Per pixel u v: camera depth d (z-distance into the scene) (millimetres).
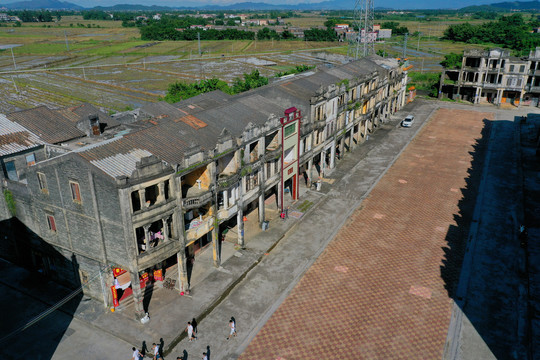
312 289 37344
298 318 33750
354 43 136625
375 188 58219
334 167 65375
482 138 79312
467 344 31016
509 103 103750
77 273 35719
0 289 36750
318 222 49188
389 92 89125
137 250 31594
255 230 46969
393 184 59531
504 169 64625
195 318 33469
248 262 41156
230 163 40406
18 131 39688
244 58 180750
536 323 32938
